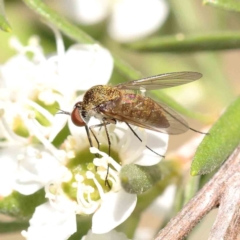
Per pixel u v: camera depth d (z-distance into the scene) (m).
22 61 0.09
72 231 0.08
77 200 0.08
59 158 0.08
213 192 0.08
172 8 0.11
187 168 0.09
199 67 0.11
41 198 0.08
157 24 0.11
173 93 0.11
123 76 0.10
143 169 0.08
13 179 0.08
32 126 0.08
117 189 0.08
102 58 0.09
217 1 0.08
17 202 0.08
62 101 0.09
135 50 0.10
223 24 0.11
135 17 0.11
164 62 0.11
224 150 0.08
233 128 0.08
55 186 0.08
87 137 0.09
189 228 0.08
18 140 0.09
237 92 0.11
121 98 0.09
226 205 0.08
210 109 0.10
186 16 0.11
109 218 0.08
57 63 0.09
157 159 0.08
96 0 0.11
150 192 0.09
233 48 0.09
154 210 0.10
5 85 0.09
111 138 0.09
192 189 0.09
